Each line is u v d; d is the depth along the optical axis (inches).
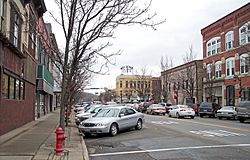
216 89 1886.1
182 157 402.9
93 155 431.5
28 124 865.5
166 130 762.2
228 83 1718.8
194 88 2196.1
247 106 1117.7
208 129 775.7
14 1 688.4
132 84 4397.1
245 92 1551.4
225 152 437.1
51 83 1660.9
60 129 407.8
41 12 1071.6
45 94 1475.1
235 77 1542.8
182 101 2357.3
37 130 708.7
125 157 413.4
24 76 839.7
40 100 1286.9
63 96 477.1
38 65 1154.0
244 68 1576.0
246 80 1549.0
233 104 1675.7
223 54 1787.6
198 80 2177.7
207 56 2003.0
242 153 428.1
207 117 1533.0
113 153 446.6
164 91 2591.0
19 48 744.3
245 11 1563.7
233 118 1332.4
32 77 989.8
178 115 1333.7
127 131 750.5
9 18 634.2
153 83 3730.3
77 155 405.7
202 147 484.7
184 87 2245.3
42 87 1159.6
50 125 844.0
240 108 1135.6
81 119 892.6
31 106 984.9
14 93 714.8
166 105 1991.9
